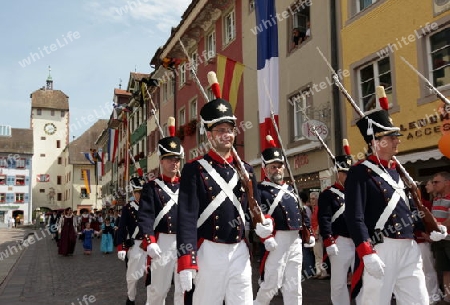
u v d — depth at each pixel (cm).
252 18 1830
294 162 1479
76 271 1287
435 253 670
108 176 5169
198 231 384
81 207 6694
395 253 397
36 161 7356
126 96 4266
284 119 1546
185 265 356
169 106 2880
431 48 1023
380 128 422
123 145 4162
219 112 391
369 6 1181
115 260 1595
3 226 5891
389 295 396
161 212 607
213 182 384
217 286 374
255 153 1755
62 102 7619
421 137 1010
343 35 1273
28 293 934
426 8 1014
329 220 643
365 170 413
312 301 770
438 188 694
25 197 6600
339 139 1266
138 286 975
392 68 1097
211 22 2191
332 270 649
